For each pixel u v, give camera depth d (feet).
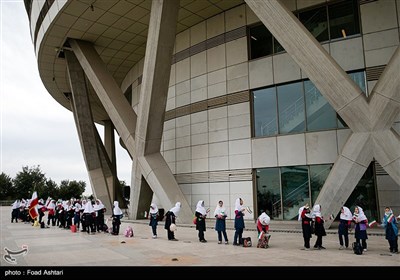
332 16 61.93
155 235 45.60
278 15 47.80
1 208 183.62
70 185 262.26
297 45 46.57
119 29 79.92
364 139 43.96
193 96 78.07
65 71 100.99
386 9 57.26
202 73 76.74
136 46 90.02
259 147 66.54
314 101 61.98
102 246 38.27
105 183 95.71
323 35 62.34
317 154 60.39
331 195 46.65
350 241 39.68
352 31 59.93
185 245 38.37
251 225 59.26
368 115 43.34
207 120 74.74
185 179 77.56
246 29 70.54
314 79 46.03
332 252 32.50
